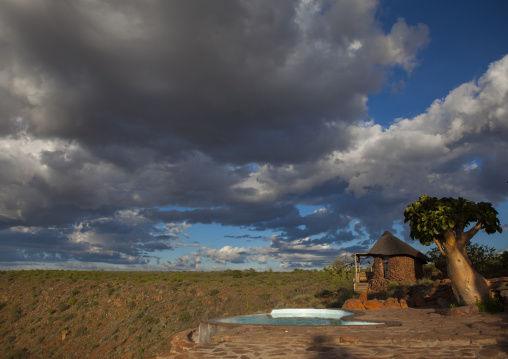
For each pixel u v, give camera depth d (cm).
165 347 3881
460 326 969
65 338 4791
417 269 3347
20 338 5066
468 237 1577
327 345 777
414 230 1727
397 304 1844
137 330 4450
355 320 1202
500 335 790
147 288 5850
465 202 1612
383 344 776
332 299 3559
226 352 732
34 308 5888
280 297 4672
